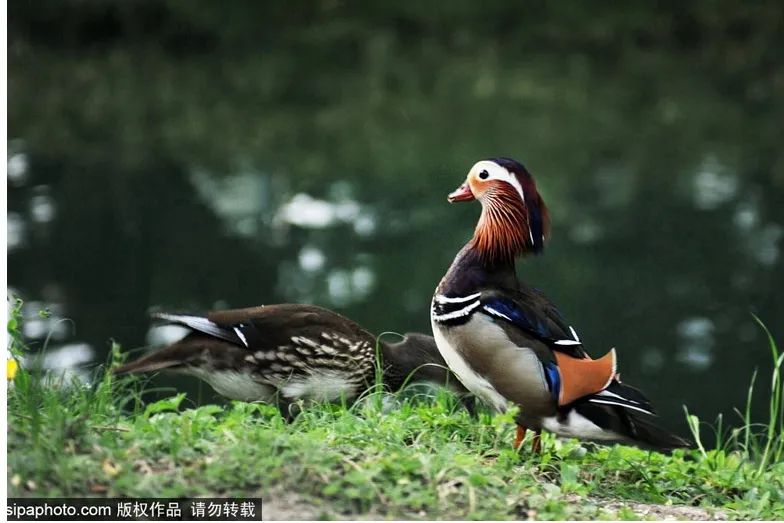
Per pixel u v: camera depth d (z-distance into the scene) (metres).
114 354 8.21
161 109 29.27
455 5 40.31
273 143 25.50
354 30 39.22
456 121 28.12
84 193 20.36
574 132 26.61
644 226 18.42
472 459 5.91
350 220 18.98
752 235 17.88
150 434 5.64
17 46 35.19
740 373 12.71
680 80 33.75
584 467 6.75
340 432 6.37
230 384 7.76
